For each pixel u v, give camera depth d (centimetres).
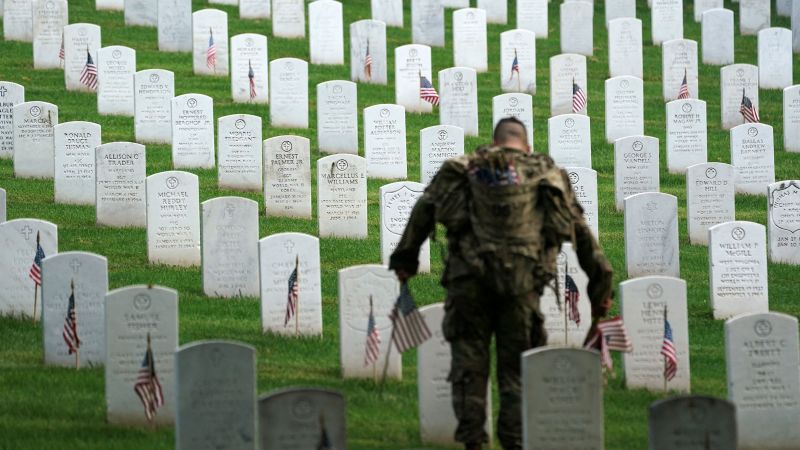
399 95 8425
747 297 4966
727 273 4953
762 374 3538
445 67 9425
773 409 3550
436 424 3525
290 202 6222
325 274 5375
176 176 5444
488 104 8650
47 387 3909
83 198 6369
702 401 2972
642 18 11238
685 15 11431
